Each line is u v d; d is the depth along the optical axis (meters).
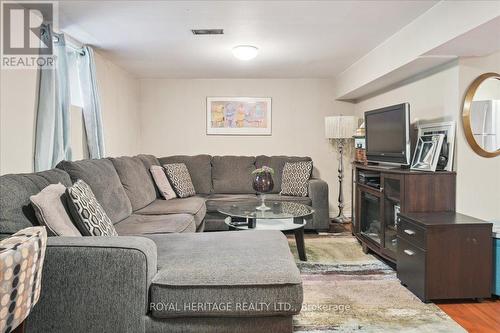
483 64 2.70
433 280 2.27
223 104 5.16
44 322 1.49
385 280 2.68
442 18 2.37
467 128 2.67
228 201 4.05
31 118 2.53
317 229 4.27
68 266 1.47
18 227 1.64
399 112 3.11
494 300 2.33
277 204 3.60
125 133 4.62
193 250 1.91
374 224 3.42
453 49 2.51
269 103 5.16
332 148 5.19
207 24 2.84
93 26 2.88
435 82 3.03
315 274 2.80
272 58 3.97
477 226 2.28
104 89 3.92
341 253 3.37
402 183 2.70
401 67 3.04
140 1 2.40
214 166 4.77
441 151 2.82
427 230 2.26
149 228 2.46
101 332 1.49
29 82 2.50
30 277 1.10
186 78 5.14
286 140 5.19
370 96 4.59
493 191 2.73
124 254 1.48
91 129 3.37
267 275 1.57
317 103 5.16
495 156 2.72
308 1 2.39
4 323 0.98
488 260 2.29
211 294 1.53
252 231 2.39
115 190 2.78
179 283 1.53
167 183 4.03
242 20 2.76
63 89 2.83
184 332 1.55
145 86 5.13
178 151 5.21
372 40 3.29
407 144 2.99
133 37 3.18
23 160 2.45
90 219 1.84
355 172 3.84
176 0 2.38
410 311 2.17
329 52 3.71
